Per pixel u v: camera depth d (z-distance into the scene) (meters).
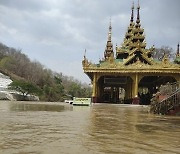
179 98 22.39
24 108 26.91
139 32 64.12
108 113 22.55
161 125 13.08
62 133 8.77
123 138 8.22
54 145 6.56
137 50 58.00
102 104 52.31
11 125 10.56
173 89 23.98
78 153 5.75
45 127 10.33
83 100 42.97
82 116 17.36
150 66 55.81
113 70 56.91
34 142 6.87
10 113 17.86
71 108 31.03
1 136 7.66
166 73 56.22
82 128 10.44
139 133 9.60
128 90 64.19
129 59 57.22
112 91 73.00
